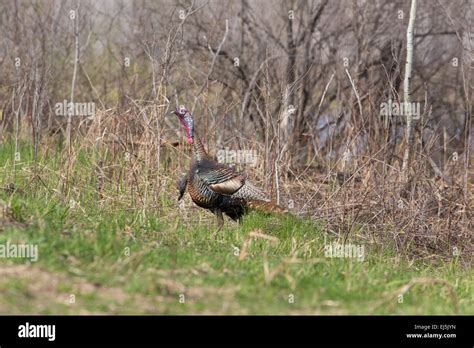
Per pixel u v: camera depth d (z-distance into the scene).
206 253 21.14
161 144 28.42
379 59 40.88
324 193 28.20
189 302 16.97
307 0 42.06
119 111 28.38
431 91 41.94
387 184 27.64
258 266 19.67
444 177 30.41
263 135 32.66
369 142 29.28
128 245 19.92
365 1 42.69
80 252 18.73
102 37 42.78
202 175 24.72
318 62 40.84
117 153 28.06
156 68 30.36
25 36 38.22
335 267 20.67
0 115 31.88
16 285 16.45
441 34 42.06
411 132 29.64
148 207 25.61
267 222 25.05
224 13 41.66
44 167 26.81
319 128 38.28
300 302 17.59
